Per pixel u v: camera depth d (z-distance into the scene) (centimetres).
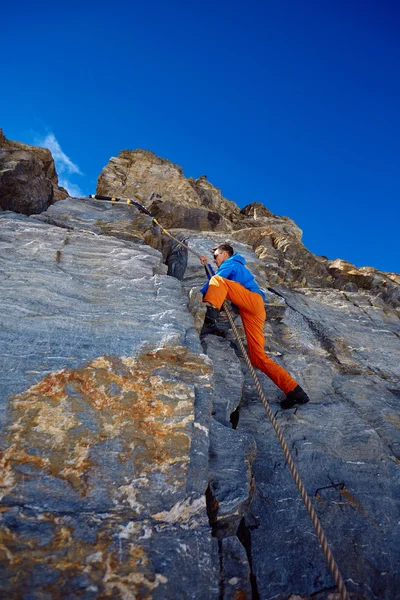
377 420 409
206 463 254
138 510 216
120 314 379
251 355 416
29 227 525
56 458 229
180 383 303
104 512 211
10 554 184
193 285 652
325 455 342
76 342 326
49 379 280
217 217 1126
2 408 251
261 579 231
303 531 267
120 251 514
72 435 244
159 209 1102
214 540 226
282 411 397
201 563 203
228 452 291
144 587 184
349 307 745
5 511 200
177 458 246
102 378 291
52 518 202
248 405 403
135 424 262
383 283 941
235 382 411
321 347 580
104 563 189
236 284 427
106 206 767
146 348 334
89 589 178
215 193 1812
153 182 1625
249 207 1850
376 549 261
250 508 281
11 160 639
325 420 392
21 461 223
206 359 339
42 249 470
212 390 310
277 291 722
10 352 298
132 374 302
